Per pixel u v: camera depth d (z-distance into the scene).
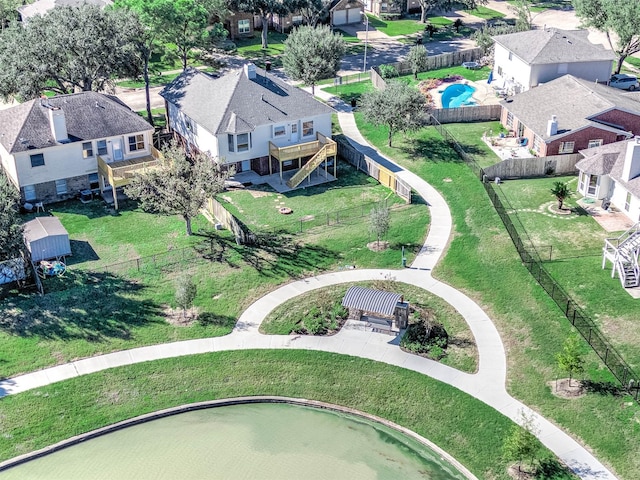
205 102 68.00
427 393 43.47
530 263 53.03
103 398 43.75
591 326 47.00
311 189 65.88
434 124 77.69
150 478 38.97
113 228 59.88
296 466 39.66
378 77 88.44
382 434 42.03
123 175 61.72
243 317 49.75
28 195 62.88
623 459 38.28
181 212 56.78
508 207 61.75
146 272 53.72
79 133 63.38
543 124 69.69
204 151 67.56
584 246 55.62
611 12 86.44
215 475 39.12
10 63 69.62
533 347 46.00
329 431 42.22
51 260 54.84
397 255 55.72
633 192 57.12
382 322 48.50
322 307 50.28
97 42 70.31
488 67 96.06
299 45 82.44
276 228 59.22
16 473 39.50
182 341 47.69
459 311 49.53
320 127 69.38
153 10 77.44
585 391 42.34
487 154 71.12
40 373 44.94
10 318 48.88
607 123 68.50
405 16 120.81
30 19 73.50
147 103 78.38
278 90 68.94
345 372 45.34
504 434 40.34
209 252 56.19
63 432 41.72
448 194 64.00
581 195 63.09
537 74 80.88
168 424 42.88
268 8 99.38
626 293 49.88
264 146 66.88
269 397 44.44
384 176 65.88
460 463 39.59
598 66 81.88
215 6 94.06
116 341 47.50
